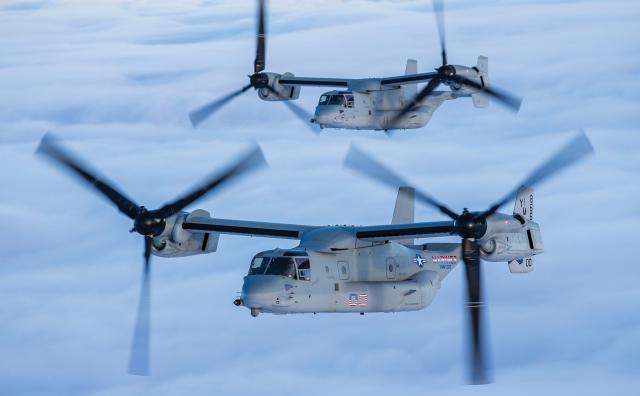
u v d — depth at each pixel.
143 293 87.25
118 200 87.38
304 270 84.19
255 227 90.56
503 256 88.69
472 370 82.88
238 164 88.38
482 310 83.38
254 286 82.94
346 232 87.56
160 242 90.31
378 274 88.88
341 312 87.12
